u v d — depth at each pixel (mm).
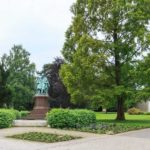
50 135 22078
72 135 22609
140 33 36969
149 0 38094
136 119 42656
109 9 37719
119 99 38031
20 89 74938
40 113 34969
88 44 36656
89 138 21297
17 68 79750
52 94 63781
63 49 40312
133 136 22641
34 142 19406
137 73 36281
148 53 37375
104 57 36344
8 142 19359
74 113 27906
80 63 36625
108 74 37844
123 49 37312
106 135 23094
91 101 37656
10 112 29094
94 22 38688
